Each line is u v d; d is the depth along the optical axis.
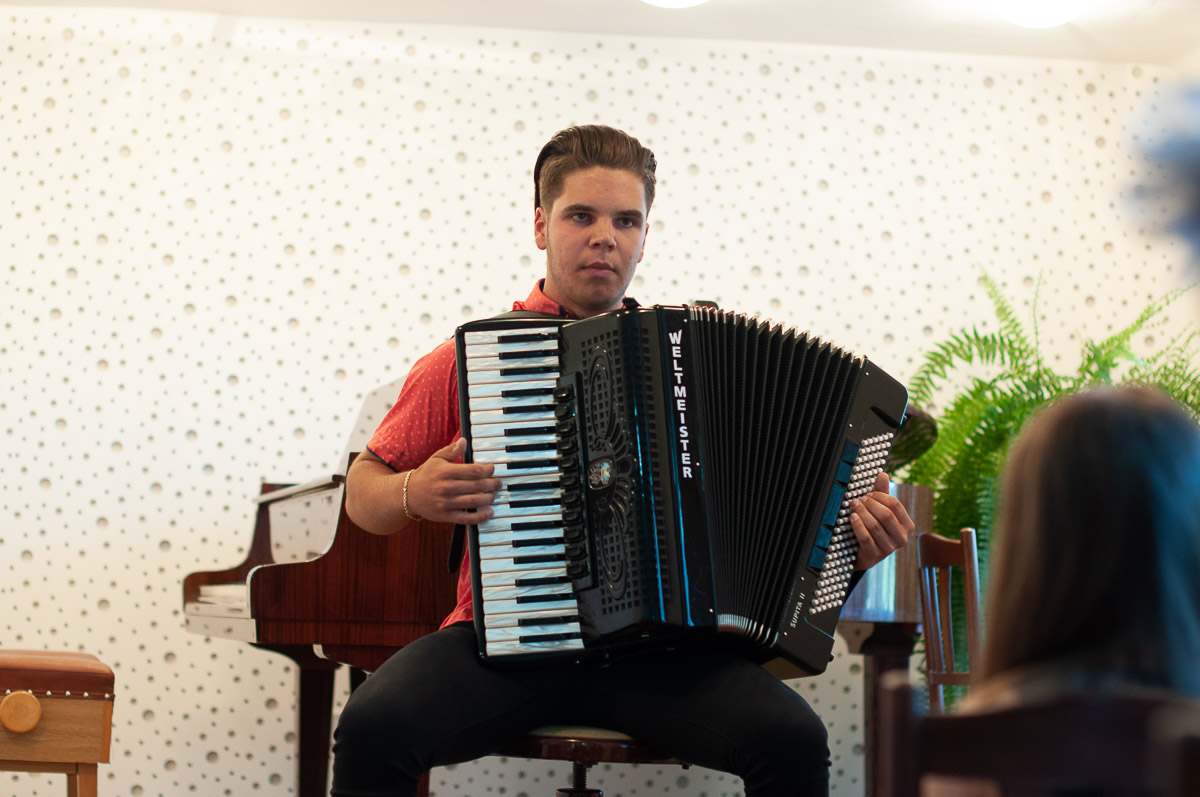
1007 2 3.43
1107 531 0.69
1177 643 0.67
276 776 3.37
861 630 2.90
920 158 3.77
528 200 3.63
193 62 3.61
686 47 3.74
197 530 3.46
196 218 3.56
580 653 1.58
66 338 3.51
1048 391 3.23
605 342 1.62
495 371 1.63
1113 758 0.65
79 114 3.58
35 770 2.05
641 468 1.58
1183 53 3.77
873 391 1.71
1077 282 3.76
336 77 3.64
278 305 3.55
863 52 3.79
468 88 3.67
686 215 3.67
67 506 3.45
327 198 3.59
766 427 1.66
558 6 3.55
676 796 3.39
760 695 1.56
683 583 1.55
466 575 1.84
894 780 0.73
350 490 1.84
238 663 3.40
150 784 3.35
